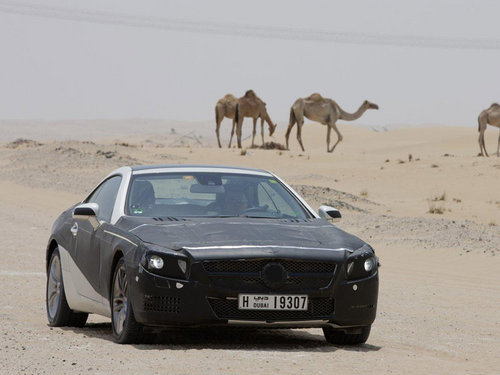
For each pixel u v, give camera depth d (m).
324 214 17.80
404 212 66.81
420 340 18.36
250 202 17.39
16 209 58.88
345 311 15.21
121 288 15.77
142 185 17.52
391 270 34.44
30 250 37.03
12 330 17.34
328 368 13.34
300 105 139.25
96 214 17.48
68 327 19.22
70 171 92.56
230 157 116.75
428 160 110.94
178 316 14.57
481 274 33.12
